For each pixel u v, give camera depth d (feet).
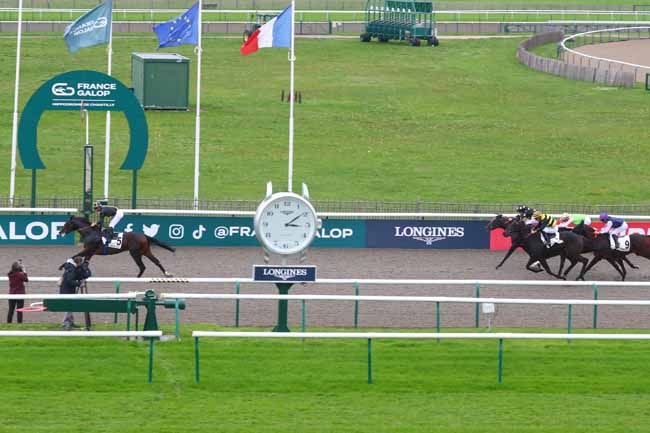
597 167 241.55
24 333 97.86
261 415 90.84
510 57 366.02
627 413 92.94
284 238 113.09
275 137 257.96
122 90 171.01
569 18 462.19
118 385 97.60
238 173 227.40
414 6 380.99
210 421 89.20
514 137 265.54
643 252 150.41
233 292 138.21
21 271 120.16
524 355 107.86
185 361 103.81
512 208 190.19
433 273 152.87
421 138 262.88
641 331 119.96
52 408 91.50
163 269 144.25
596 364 105.60
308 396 95.96
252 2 488.02
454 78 329.52
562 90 316.81
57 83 169.37
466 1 529.86
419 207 187.52
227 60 342.44
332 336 98.78
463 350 109.40
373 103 295.28
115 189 211.20
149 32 384.27
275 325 121.29
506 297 140.67
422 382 99.86
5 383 97.09
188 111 276.41
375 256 164.04
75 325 118.01
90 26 173.47
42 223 165.27
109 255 160.15
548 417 91.66
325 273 150.51
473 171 234.99
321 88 310.45
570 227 155.84
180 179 220.84
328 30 406.00
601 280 152.15
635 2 548.31
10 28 375.04
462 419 90.84
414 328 121.19
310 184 220.84
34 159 171.22
